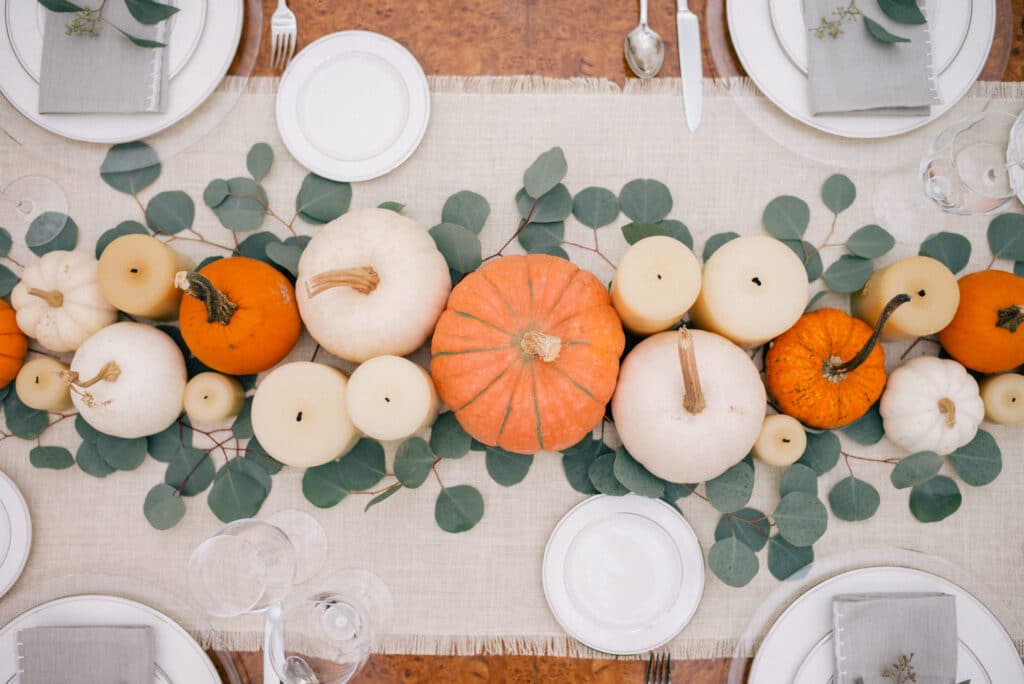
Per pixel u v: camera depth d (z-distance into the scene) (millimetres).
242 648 862
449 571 877
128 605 845
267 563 769
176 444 890
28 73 875
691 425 748
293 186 932
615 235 929
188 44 880
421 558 879
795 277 767
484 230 933
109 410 803
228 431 895
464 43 954
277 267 924
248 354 808
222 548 755
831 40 873
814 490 868
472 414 771
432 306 803
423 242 816
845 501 876
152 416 828
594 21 956
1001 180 810
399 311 777
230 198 925
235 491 877
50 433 893
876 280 843
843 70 870
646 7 922
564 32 955
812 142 923
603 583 852
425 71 949
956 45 871
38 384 828
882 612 813
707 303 788
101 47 873
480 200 915
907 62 866
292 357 922
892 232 914
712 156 931
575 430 774
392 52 912
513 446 791
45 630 829
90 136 886
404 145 911
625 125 938
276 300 817
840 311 833
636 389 772
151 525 878
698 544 848
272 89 929
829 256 918
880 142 918
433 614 875
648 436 764
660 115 937
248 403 896
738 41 890
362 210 825
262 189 928
